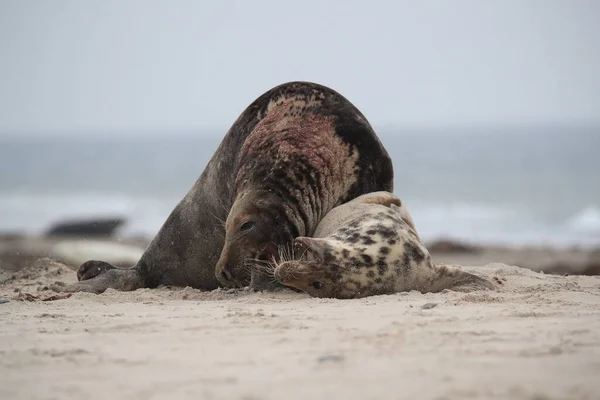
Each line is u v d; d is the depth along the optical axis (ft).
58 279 128.57
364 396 44.96
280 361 54.24
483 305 79.15
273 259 95.81
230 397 45.21
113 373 52.44
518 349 56.39
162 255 114.62
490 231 419.33
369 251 89.97
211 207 110.11
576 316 71.26
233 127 107.86
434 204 561.43
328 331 64.69
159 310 82.12
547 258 246.06
